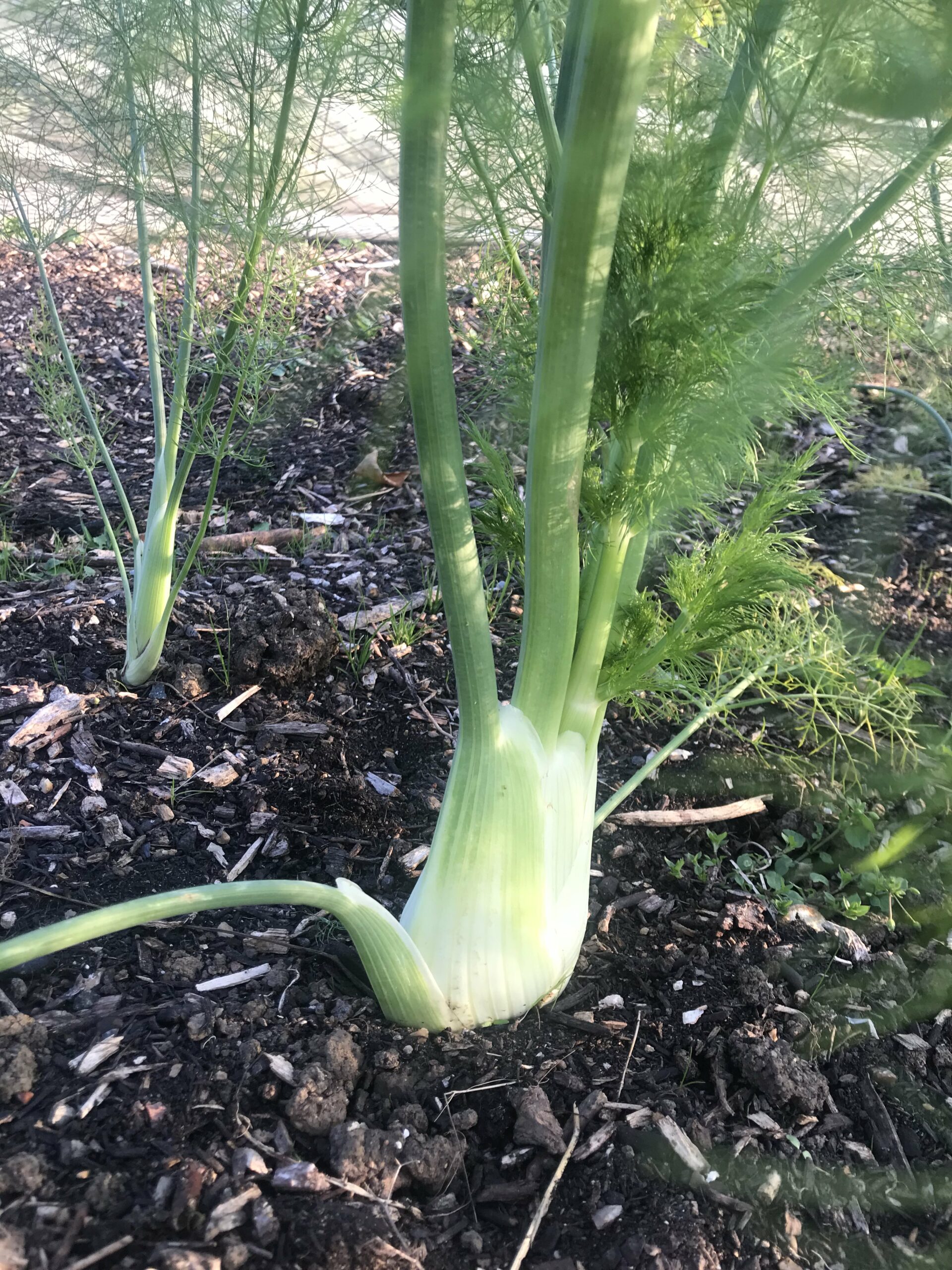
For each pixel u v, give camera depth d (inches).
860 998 20.0
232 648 28.0
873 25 15.1
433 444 14.8
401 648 29.5
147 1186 14.8
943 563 35.4
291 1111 15.9
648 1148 16.5
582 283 13.8
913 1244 15.6
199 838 22.4
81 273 56.6
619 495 16.7
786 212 17.5
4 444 41.8
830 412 20.3
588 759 18.8
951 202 19.7
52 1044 17.1
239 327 25.3
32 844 21.7
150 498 38.1
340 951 19.8
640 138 16.2
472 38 16.7
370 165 25.7
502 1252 14.9
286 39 20.9
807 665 24.0
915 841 24.5
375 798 24.0
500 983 17.8
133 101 23.2
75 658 27.7
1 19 23.6
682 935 21.2
